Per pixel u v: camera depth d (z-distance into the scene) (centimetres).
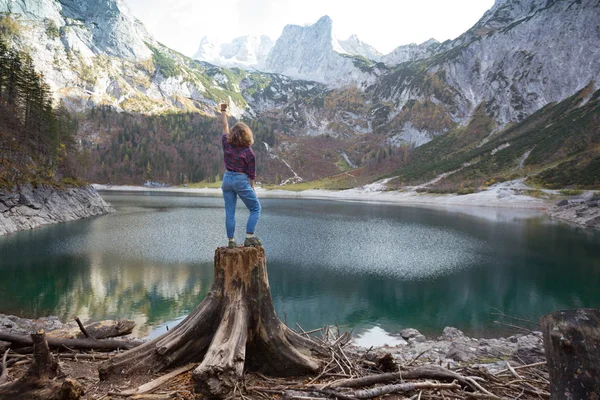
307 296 1652
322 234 3484
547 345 254
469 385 403
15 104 5038
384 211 6212
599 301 1636
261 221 4500
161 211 5512
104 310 1356
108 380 358
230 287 396
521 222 4641
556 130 12288
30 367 316
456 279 1978
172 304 1437
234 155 413
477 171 10981
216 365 314
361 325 1317
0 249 2422
